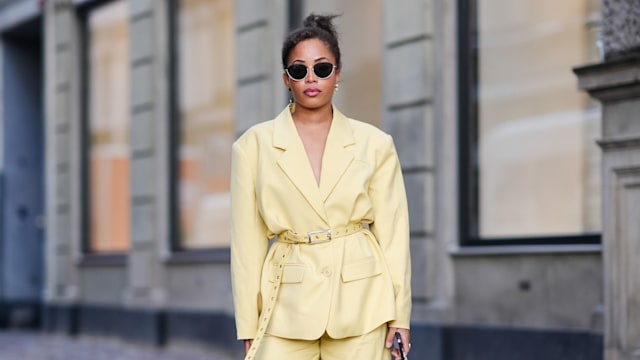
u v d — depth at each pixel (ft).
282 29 43.16
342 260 15.74
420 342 35.09
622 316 26.55
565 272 30.81
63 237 60.44
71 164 60.03
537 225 33.35
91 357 47.85
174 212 51.67
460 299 34.27
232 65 48.11
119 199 56.70
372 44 38.78
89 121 59.82
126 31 56.34
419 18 35.29
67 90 60.44
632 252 26.35
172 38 52.13
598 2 32.19
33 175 69.26
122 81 56.70
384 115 36.78
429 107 35.19
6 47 68.54
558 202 32.78
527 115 34.04
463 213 34.71
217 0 49.19
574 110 32.63
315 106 15.93
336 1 40.70
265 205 15.92
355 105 39.60
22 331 65.57
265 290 16.07
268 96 43.70
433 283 35.01
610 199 26.86
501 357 32.50
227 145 48.37
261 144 16.07
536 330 31.45
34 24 65.62
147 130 52.60
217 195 49.03
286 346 15.78
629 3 26.32
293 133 16.01
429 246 35.06
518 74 34.45
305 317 15.53
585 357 29.71
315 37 15.85
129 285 53.98
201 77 50.31
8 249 67.51
